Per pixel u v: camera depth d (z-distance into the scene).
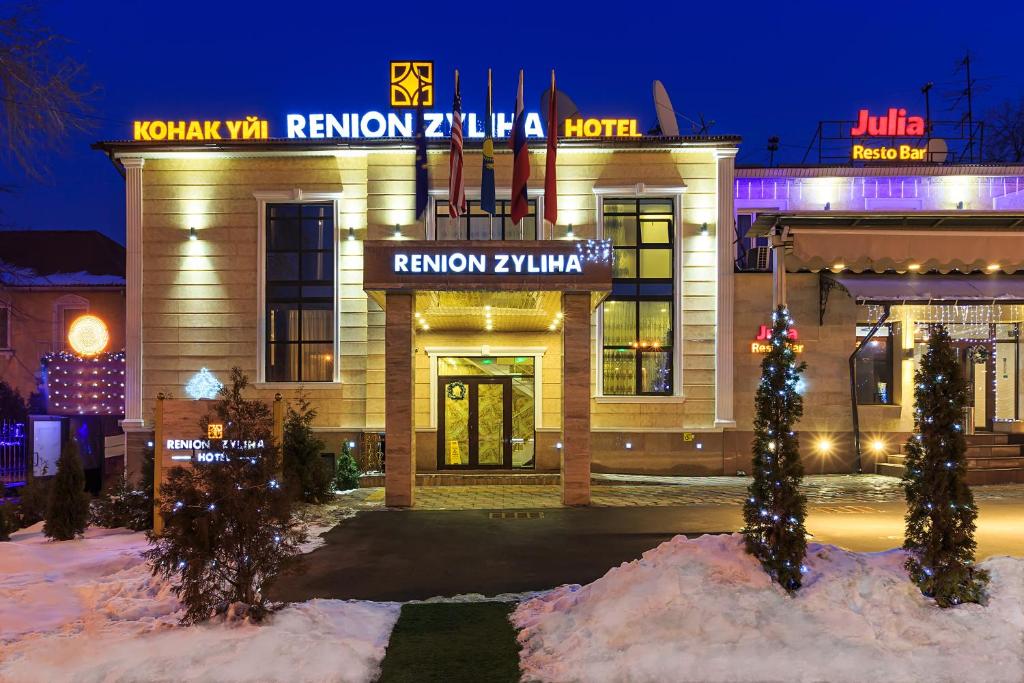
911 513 6.63
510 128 18.81
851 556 7.06
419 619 7.27
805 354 18.50
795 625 5.94
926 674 5.34
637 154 18.73
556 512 13.55
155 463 11.45
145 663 5.68
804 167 19.72
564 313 14.34
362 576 9.25
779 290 12.97
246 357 18.89
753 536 6.89
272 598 8.30
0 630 6.84
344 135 18.95
